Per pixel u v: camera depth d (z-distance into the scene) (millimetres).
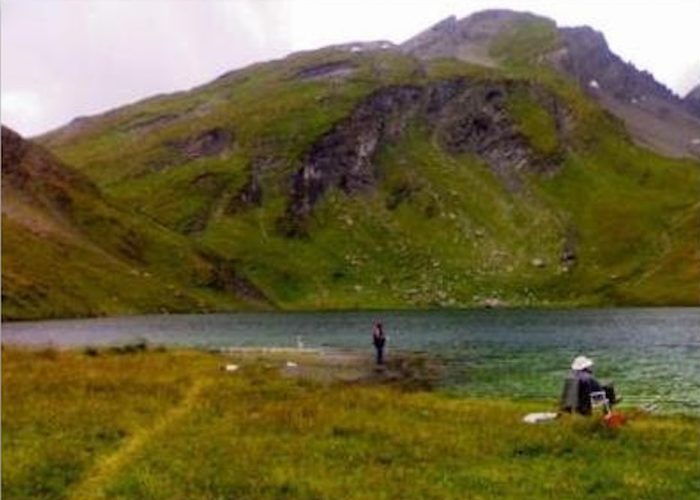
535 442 32219
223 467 27812
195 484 25703
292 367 80562
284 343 135500
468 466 28641
